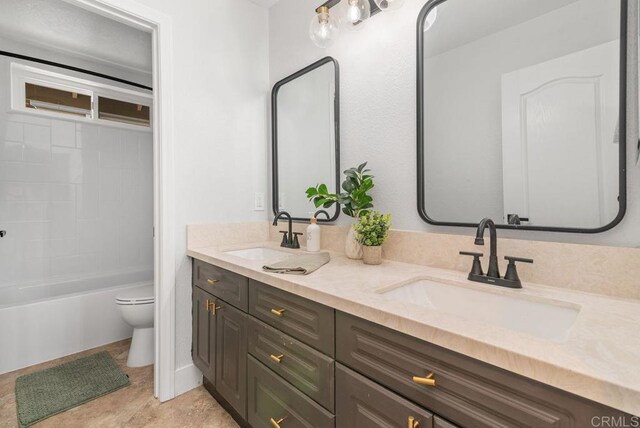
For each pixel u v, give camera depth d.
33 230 2.45
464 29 1.16
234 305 1.35
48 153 2.51
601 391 0.44
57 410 1.50
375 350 0.77
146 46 2.41
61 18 2.04
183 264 1.69
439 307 1.04
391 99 1.39
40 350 1.97
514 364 0.53
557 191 0.95
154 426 1.41
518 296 0.88
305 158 1.83
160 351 1.61
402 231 1.31
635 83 0.82
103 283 2.74
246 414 1.28
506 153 1.06
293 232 1.88
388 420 0.74
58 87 2.53
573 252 0.90
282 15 1.97
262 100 2.05
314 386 0.95
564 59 0.94
